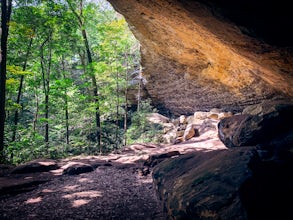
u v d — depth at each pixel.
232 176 3.28
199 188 3.37
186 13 4.80
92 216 4.26
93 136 15.01
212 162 4.12
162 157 8.21
